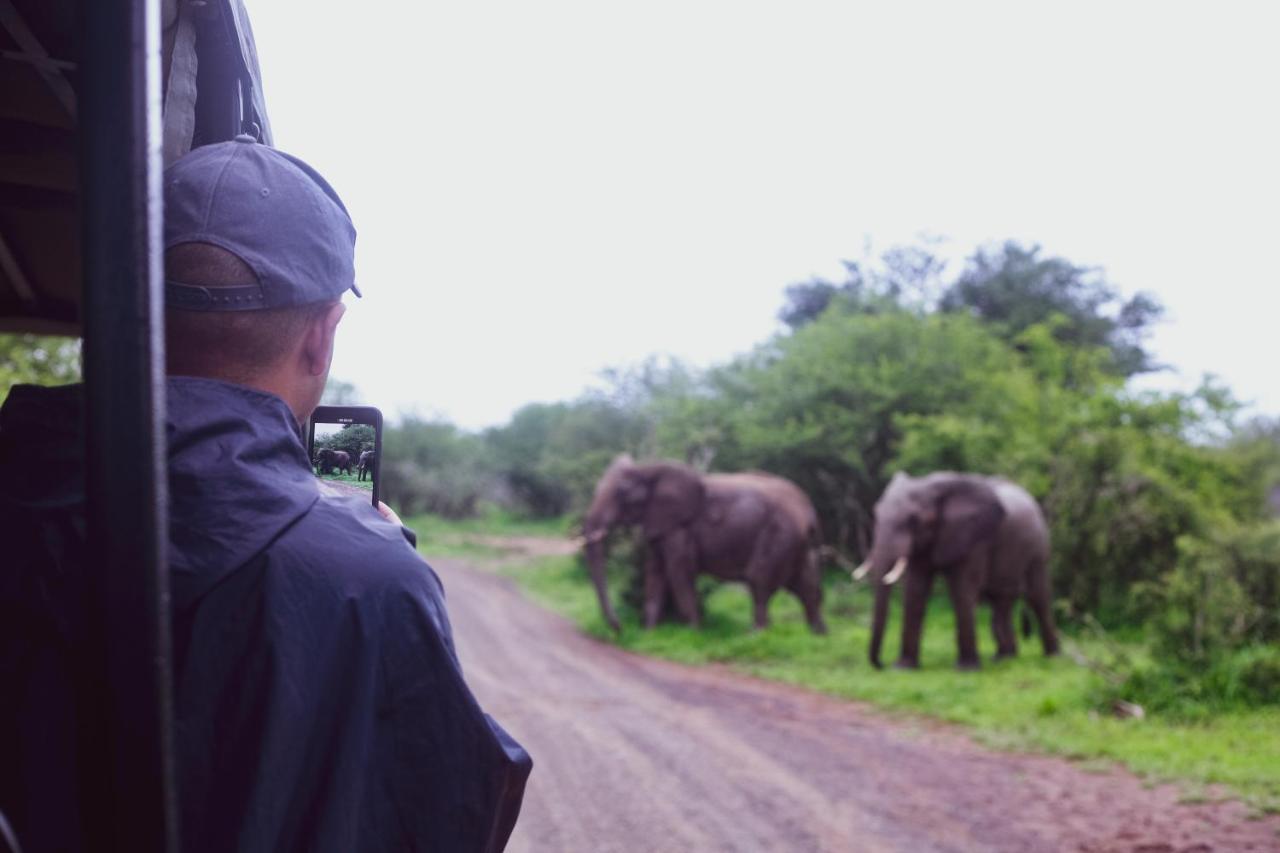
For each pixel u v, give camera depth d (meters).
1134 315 36.41
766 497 16.70
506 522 46.19
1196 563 10.89
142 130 0.94
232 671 1.21
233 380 1.38
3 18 1.88
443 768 1.27
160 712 0.95
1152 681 9.93
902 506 13.08
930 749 8.45
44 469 1.26
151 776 0.95
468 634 15.85
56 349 11.39
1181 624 10.30
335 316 1.46
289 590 1.23
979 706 10.10
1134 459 16.47
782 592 20.73
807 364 22.25
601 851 5.74
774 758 8.05
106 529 0.94
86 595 0.96
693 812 6.53
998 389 19.86
